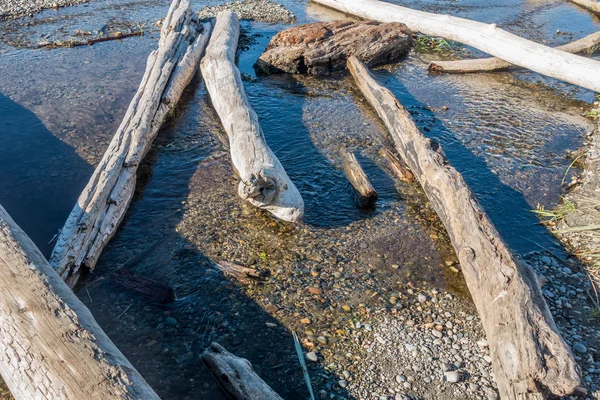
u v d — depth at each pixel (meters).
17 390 3.31
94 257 5.07
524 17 13.40
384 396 3.89
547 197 6.44
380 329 4.50
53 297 3.69
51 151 6.98
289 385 3.97
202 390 3.90
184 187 6.37
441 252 5.47
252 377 3.78
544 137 7.82
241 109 7.17
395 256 5.39
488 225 4.99
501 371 3.78
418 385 3.99
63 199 6.10
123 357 3.44
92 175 6.03
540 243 5.65
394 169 6.86
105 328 4.42
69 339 3.36
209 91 8.52
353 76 9.70
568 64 9.08
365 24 10.66
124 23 11.90
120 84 8.96
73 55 10.10
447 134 7.83
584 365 4.14
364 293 4.89
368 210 6.09
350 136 7.68
